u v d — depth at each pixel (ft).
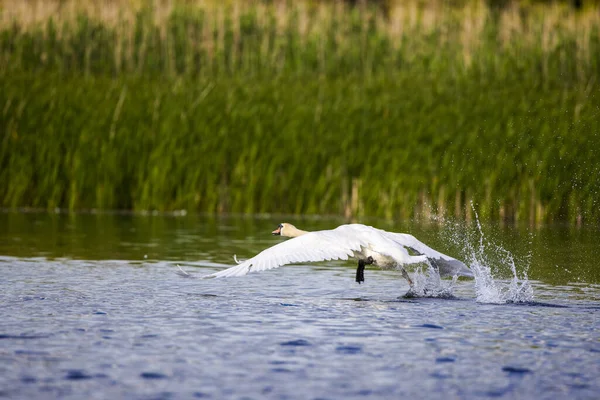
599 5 484.74
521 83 363.76
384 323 122.62
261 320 123.85
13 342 108.47
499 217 292.40
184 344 108.37
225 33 449.06
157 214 311.06
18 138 320.29
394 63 421.59
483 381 93.71
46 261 187.83
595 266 188.75
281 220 291.79
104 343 108.58
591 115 303.68
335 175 311.27
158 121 323.78
